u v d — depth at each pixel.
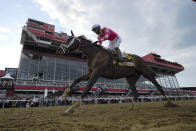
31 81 23.69
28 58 29.58
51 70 30.17
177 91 32.72
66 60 35.06
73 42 4.18
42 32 31.03
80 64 36.44
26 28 27.33
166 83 48.56
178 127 1.90
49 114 3.55
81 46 4.26
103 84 31.80
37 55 31.59
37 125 2.25
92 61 4.24
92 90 27.42
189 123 2.15
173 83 50.69
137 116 2.89
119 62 4.41
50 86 23.89
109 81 34.97
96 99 16.25
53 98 14.41
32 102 13.24
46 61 31.58
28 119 2.78
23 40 29.48
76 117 2.97
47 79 28.03
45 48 32.91
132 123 2.29
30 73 27.03
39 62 30.36
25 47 31.31
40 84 23.78
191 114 2.85
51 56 33.53
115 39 4.73
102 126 2.12
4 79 21.34
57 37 32.28
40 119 2.76
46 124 2.31
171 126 2.01
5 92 20.97
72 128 2.03
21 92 22.50
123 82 37.16
